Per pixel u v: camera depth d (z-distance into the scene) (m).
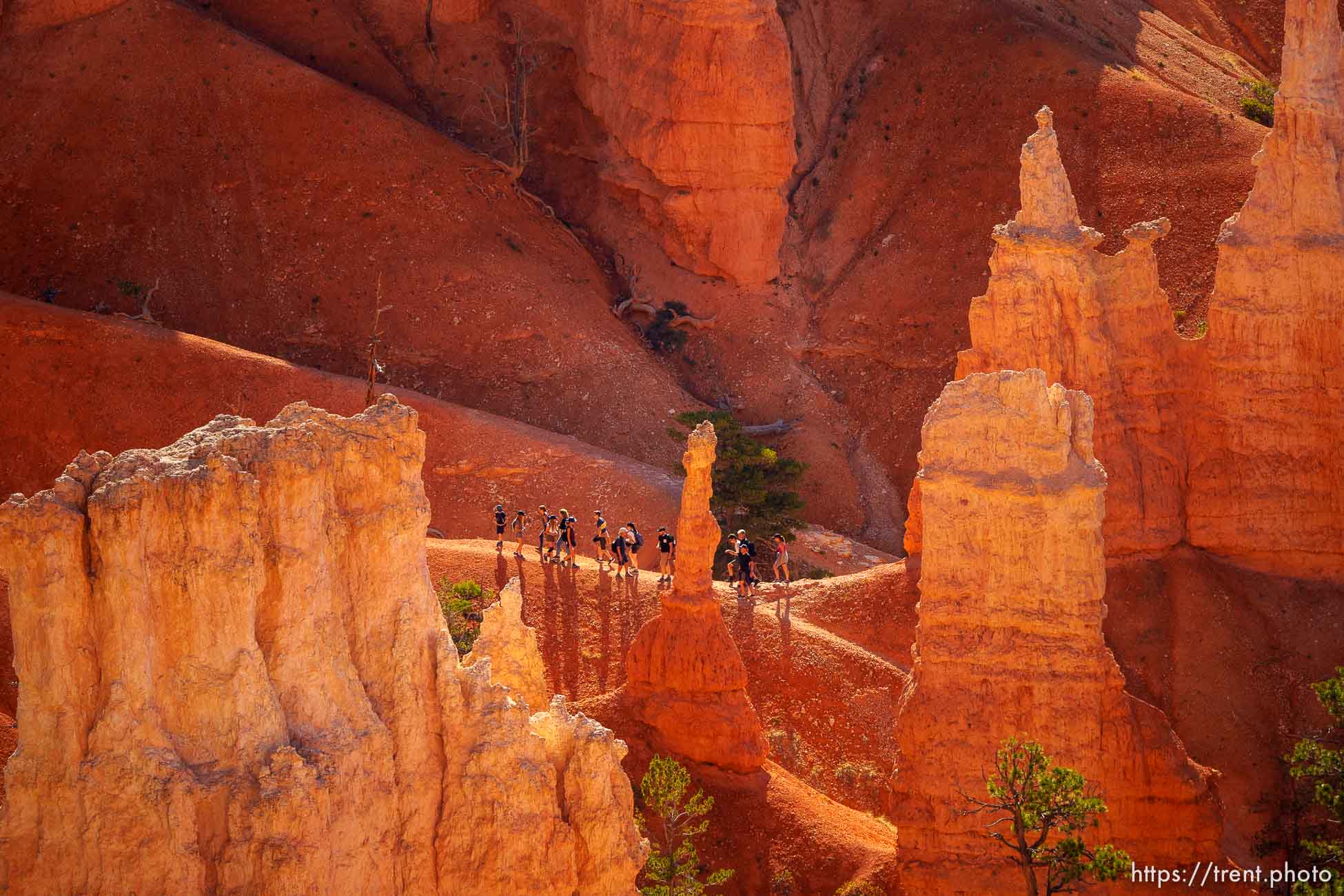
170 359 60.84
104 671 15.16
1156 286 40.72
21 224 70.94
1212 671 38.00
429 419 61.00
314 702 16.22
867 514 71.19
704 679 32.56
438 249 73.19
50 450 58.06
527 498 58.53
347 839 16.02
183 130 73.56
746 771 32.25
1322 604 39.16
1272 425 40.00
